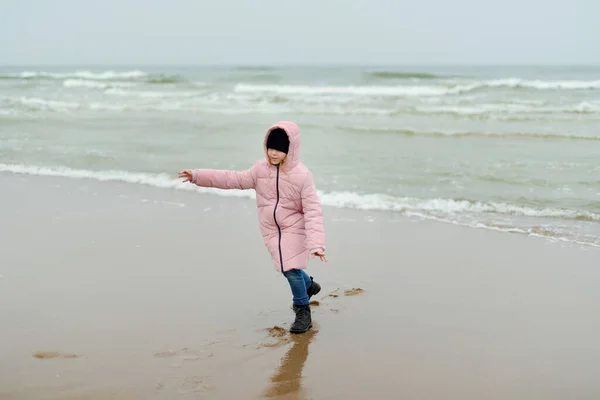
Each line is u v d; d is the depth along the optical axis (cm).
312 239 404
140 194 859
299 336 415
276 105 1938
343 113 1725
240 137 1341
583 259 580
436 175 961
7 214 749
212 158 1104
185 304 468
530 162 1054
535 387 344
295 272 421
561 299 482
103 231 672
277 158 402
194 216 737
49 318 438
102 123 1584
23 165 1067
